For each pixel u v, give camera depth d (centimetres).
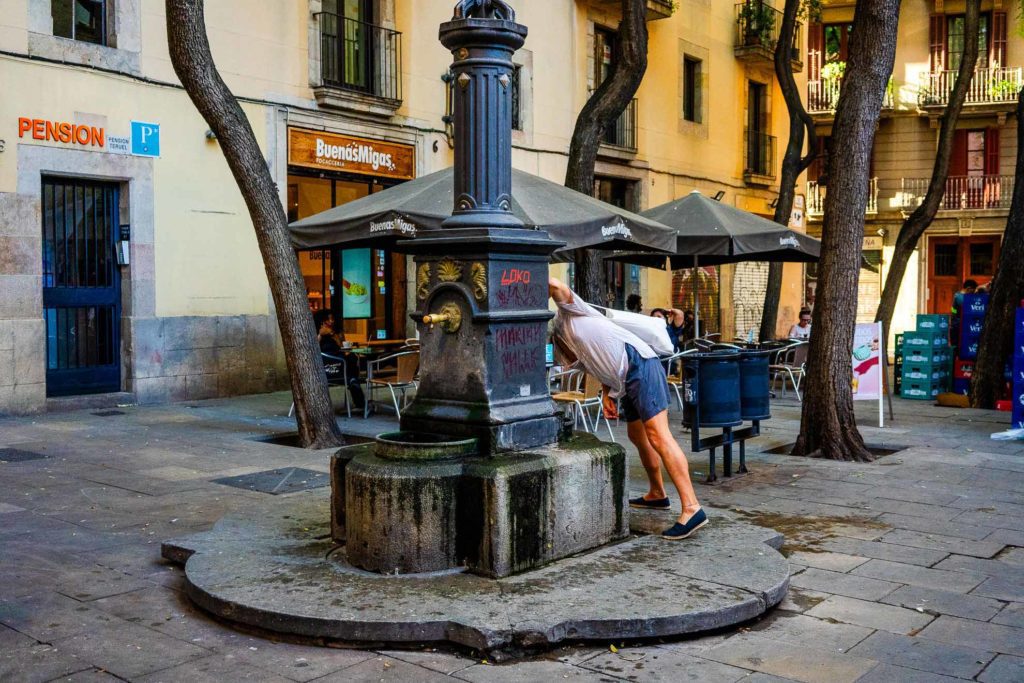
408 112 1612
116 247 1236
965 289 1581
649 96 2155
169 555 532
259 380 1386
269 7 1383
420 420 517
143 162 1241
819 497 718
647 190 2166
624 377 561
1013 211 1327
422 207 896
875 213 3139
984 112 2977
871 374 1126
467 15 507
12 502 676
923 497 719
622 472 539
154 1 1252
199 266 1312
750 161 2595
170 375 1277
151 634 427
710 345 882
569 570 482
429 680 378
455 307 505
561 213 902
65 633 427
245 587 453
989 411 1293
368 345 1483
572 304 561
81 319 1210
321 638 414
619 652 409
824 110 3119
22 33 1112
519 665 395
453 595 442
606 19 2042
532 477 480
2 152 1093
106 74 1197
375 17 1569
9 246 1101
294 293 924
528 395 523
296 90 1427
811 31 3177
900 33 3086
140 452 882
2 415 1098
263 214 911
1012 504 697
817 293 910
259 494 704
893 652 410
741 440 809
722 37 2425
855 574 523
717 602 436
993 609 467
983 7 2980
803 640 424
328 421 934
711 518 596
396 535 470
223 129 887
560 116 1931
